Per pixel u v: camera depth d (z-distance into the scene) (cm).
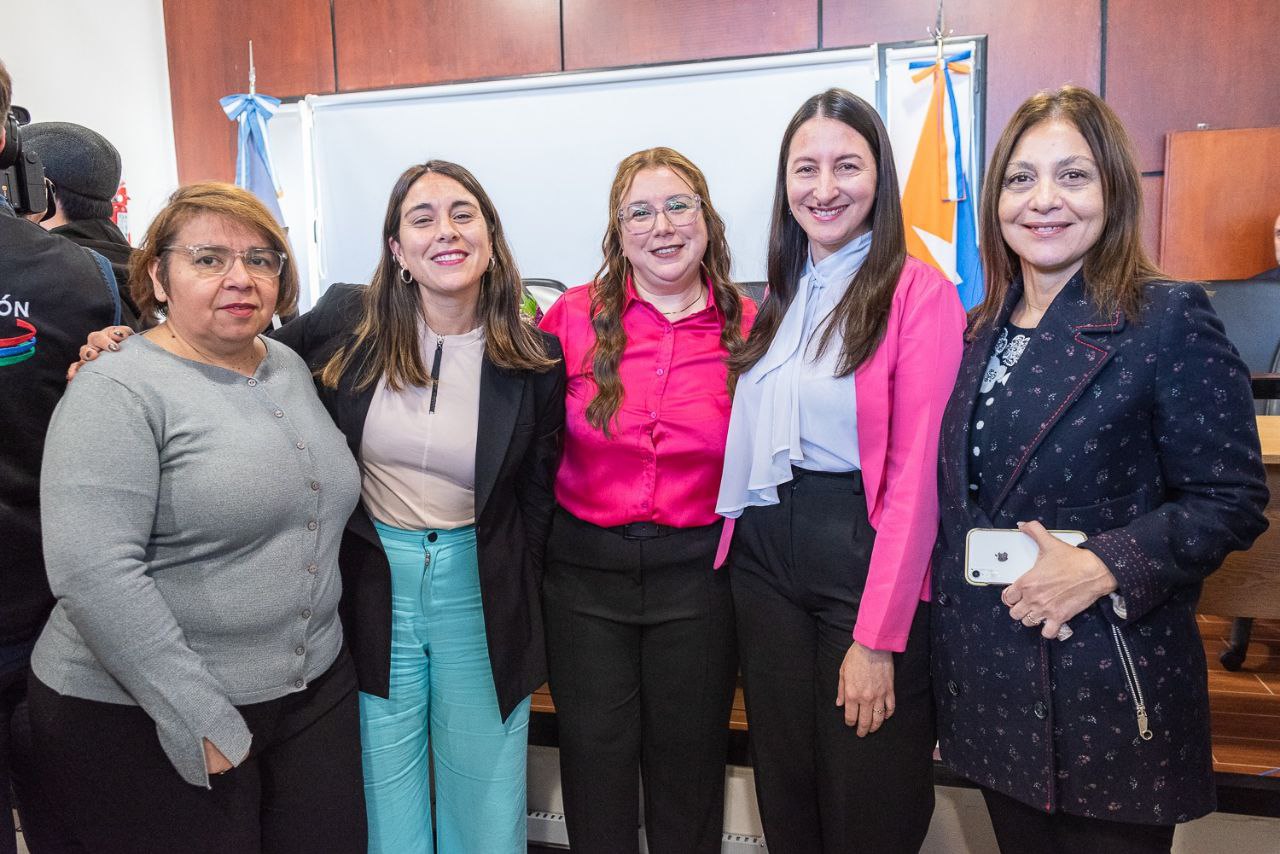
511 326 144
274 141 468
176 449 110
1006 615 114
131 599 103
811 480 138
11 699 127
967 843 185
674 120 421
